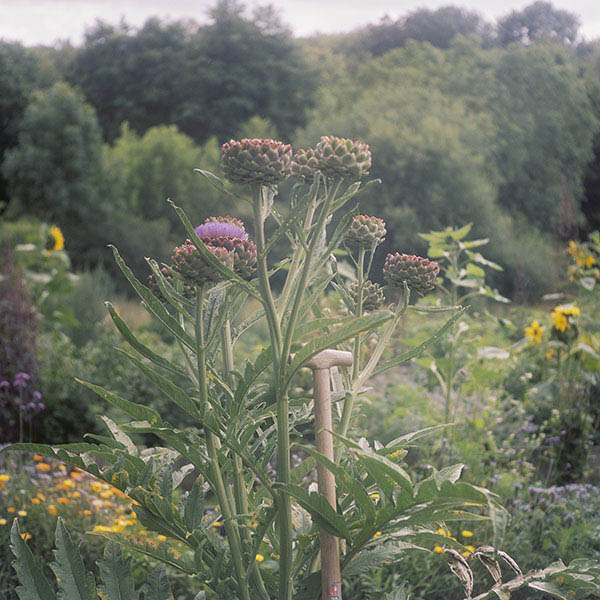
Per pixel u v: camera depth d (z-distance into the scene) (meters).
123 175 21.62
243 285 1.21
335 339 1.12
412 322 7.57
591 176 28.77
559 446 4.35
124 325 1.21
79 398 5.36
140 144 23.28
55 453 1.27
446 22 41.34
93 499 3.31
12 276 5.68
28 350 5.25
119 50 31.78
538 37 40.97
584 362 5.21
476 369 4.51
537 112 28.19
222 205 22.11
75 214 20.77
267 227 17.06
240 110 29.00
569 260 7.04
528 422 4.82
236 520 1.32
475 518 1.16
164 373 5.54
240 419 1.26
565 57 31.36
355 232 1.51
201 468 1.28
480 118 25.05
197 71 29.31
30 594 1.34
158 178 22.38
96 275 10.57
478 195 19.67
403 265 1.51
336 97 31.00
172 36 31.20
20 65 27.06
